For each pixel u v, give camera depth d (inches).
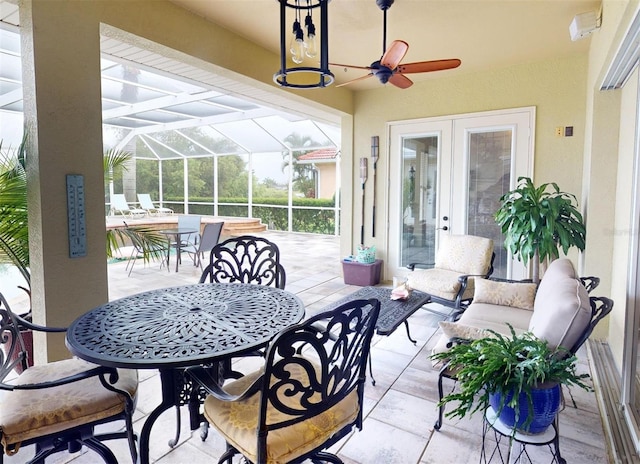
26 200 93.3
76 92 91.8
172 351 55.7
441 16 121.0
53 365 71.3
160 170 515.5
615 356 111.3
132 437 66.1
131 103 284.0
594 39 126.0
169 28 112.8
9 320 68.2
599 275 124.7
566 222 129.8
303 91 173.5
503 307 114.9
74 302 93.4
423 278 149.8
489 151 180.5
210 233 257.0
